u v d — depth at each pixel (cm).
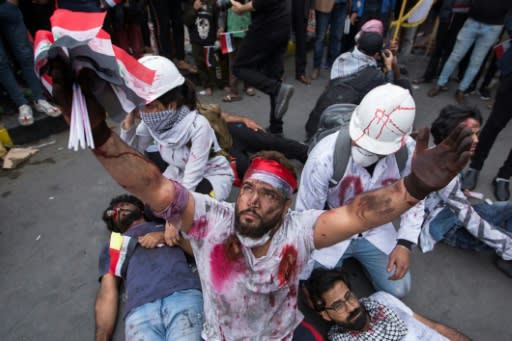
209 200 113
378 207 95
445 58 485
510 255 229
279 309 129
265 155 113
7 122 360
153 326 180
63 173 327
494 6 371
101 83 69
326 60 541
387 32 504
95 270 244
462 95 441
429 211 246
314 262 207
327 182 184
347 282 182
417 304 226
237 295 121
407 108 156
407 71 525
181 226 109
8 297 226
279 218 111
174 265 199
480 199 300
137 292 190
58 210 289
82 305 223
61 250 257
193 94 200
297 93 467
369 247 211
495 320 217
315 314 217
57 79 65
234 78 432
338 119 216
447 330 192
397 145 161
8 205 293
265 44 319
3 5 313
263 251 115
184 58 493
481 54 403
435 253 257
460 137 77
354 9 491
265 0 293
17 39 334
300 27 452
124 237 208
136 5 429
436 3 617
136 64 75
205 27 405
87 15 67
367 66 276
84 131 70
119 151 82
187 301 186
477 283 238
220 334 135
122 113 74
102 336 195
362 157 169
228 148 244
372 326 179
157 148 246
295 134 385
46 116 371
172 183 100
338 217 106
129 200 230
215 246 114
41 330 210
